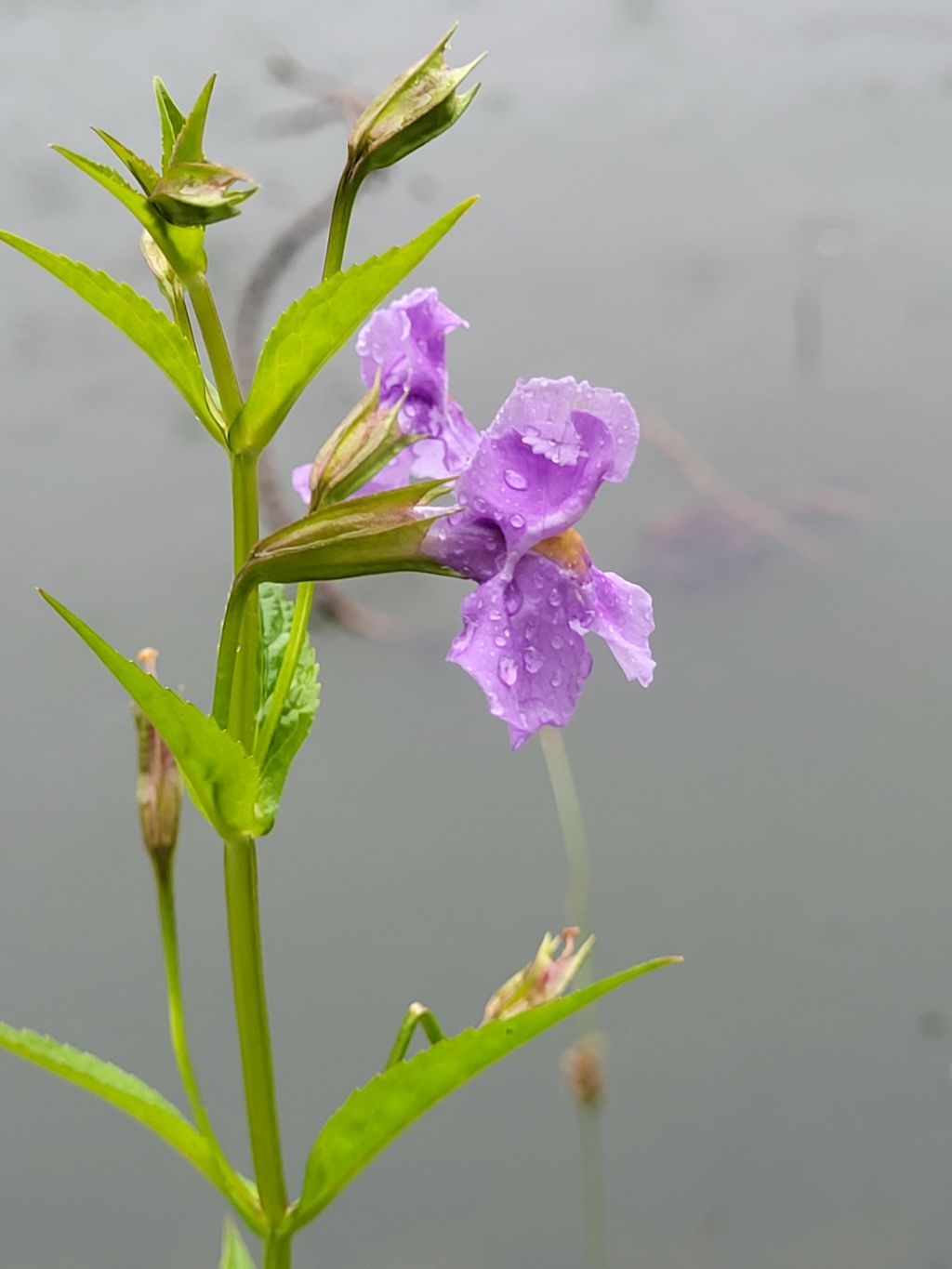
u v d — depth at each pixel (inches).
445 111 10.2
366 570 10.0
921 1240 13.4
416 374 10.7
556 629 10.0
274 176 25.6
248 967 10.6
